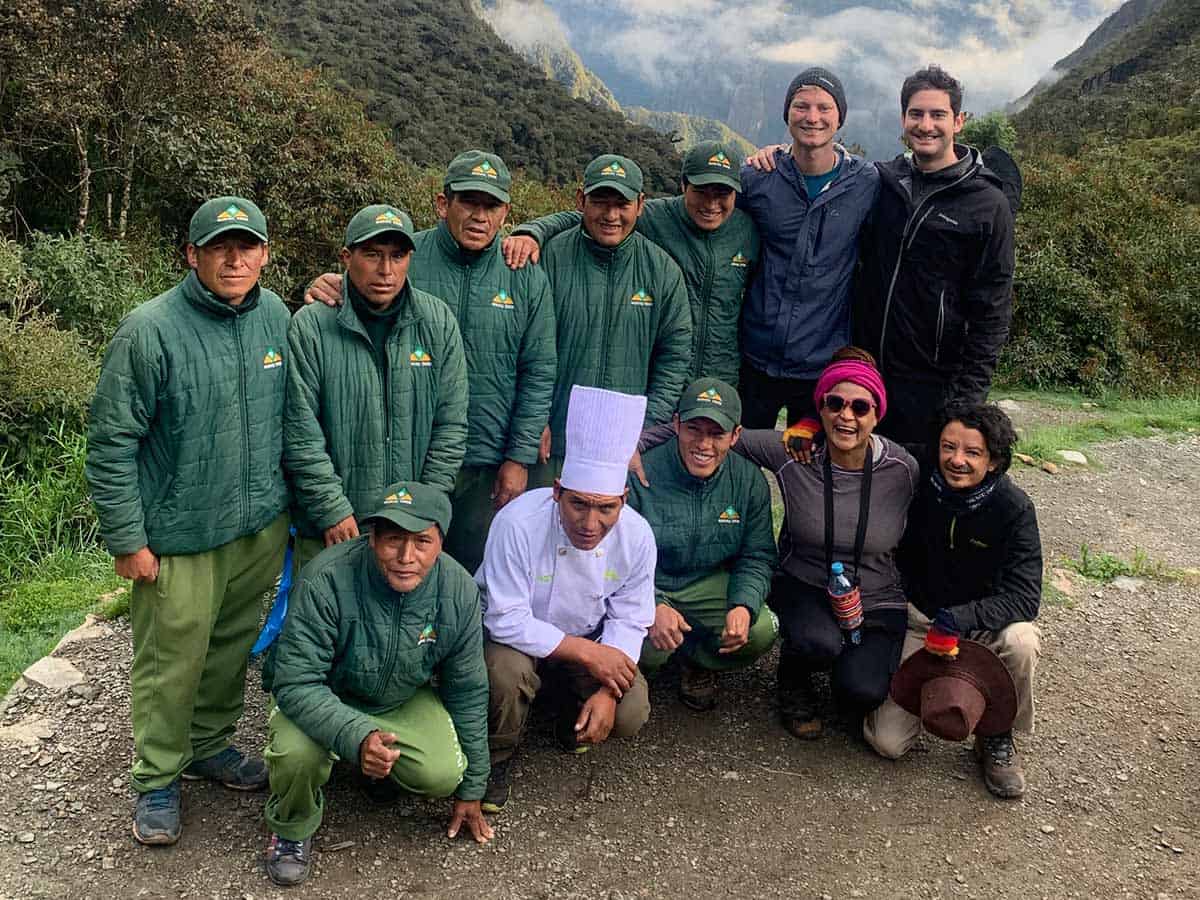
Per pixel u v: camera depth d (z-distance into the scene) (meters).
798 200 4.05
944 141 3.89
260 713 3.57
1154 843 3.13
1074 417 9.83
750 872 2.90
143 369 2.62
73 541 5.93
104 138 10.52
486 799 3.06
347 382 3.02
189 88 11.29
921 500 3.40
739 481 3.45
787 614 3.52
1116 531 6.22
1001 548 3.26
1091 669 4.29
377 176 14.72
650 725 3.62
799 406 4.30
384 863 2.84
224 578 2.92
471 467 3.67
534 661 3.04
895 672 3.39
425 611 2.76
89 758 3.26
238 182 11.91
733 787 3.29
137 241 10.97
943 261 3.95
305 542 3.17
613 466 2.88
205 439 2.73
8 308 8.21
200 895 2.68
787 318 4.11
